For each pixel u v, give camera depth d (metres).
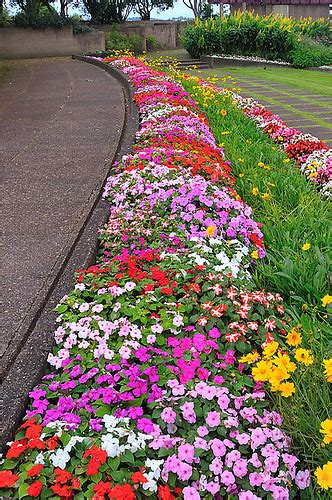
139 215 4.17
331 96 13.46
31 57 26.45
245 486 2.11
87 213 4.75
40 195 5.32
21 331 3.02
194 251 3.48
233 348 2.72
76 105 10.82
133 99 9.84
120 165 5.54
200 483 2.09
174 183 4.49
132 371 2.52
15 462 2.12
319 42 25.34
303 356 2.39
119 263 3.49
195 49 23.73
